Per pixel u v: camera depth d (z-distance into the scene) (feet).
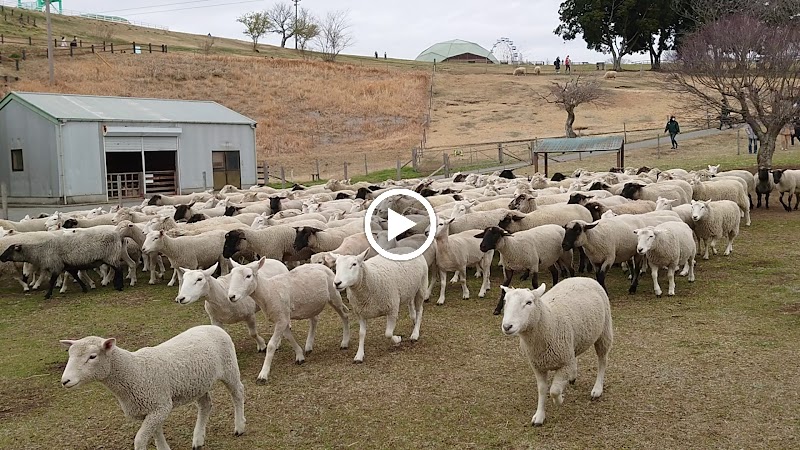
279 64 258.16
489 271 45.93
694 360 29.53
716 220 48.16
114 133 107.24
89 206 102.06
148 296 47.26
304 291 31.76
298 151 182.09
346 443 23.61
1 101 108.17
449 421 24.91
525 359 30.99
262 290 29.96
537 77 271.49
